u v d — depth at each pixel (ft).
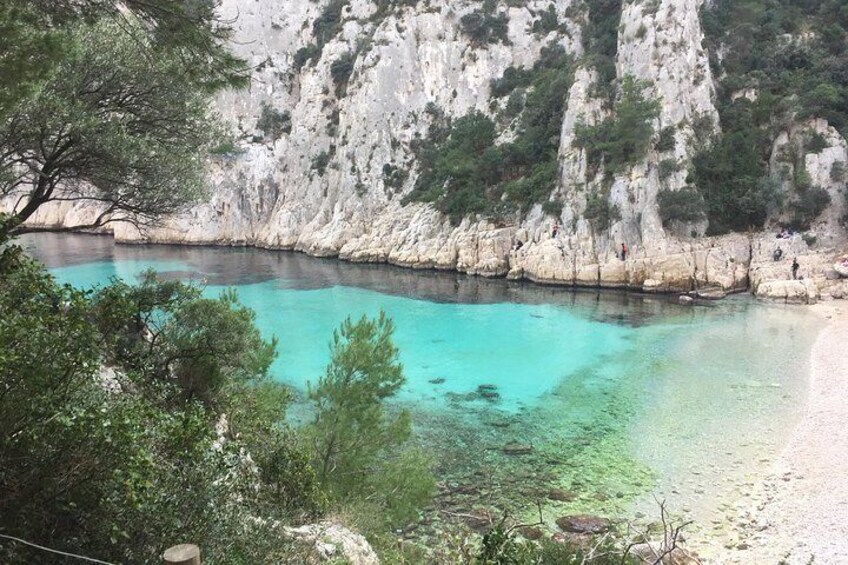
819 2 214.07
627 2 214.69
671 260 175.32
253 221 295.28
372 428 53.16
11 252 26.21
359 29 304.71
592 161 198.90
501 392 100.22
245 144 299.17
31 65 33.76
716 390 97.96
